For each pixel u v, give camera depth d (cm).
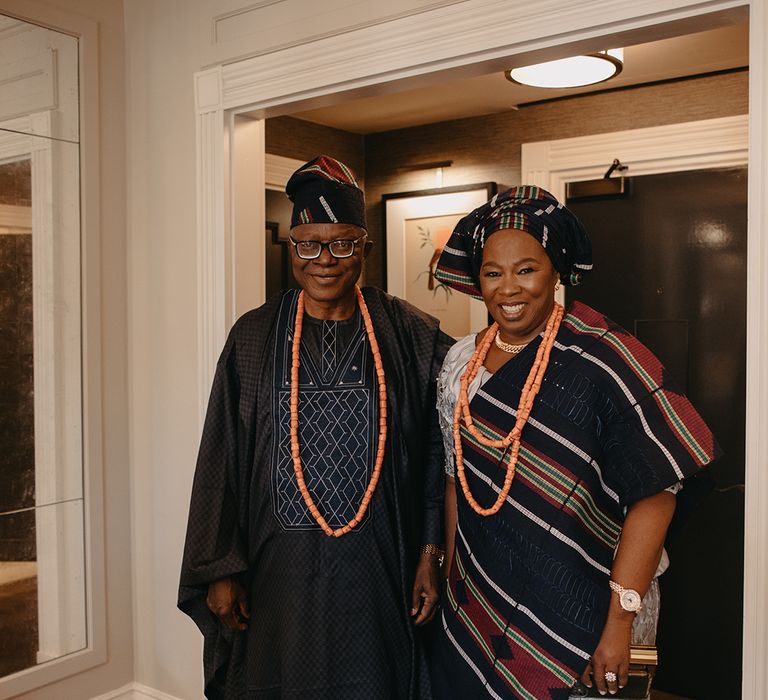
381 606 196
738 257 317
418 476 206
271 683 196
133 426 288
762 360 165
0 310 252
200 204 260
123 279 286
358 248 199
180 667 276
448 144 388
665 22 180
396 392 202
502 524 164
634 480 154
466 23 204
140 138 280
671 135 323
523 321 164
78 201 272
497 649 164
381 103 353
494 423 167
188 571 203
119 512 285
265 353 205
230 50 254
